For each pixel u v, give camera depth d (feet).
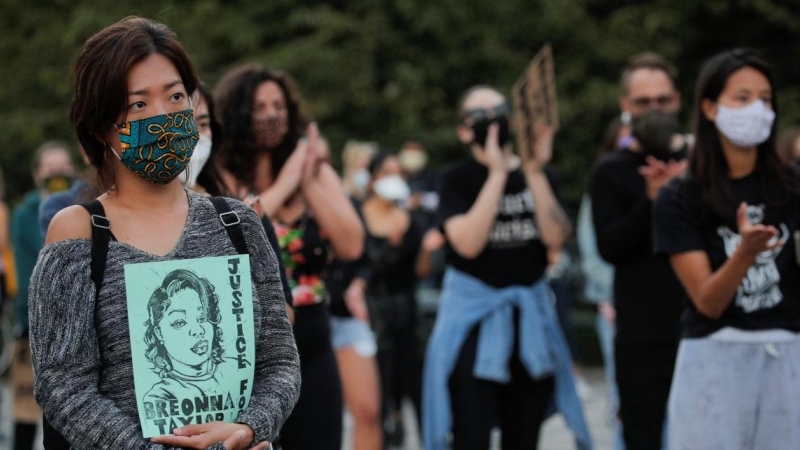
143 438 12.55
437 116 71.26
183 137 13.10
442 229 26.86
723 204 19.47
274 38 73.20
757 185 19.71
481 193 26.32
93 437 12.37
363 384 29.09
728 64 19.60
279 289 13.84
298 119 22.77
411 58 72.13
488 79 72.38
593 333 61.31
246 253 13.42
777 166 19.80
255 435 12.91
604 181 25.09
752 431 19.44
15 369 32.63
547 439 41.06
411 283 37.27
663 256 20.30
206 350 12.93
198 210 13.44
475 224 25.91
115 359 12.76
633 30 70.18
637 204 24.80
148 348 12.75
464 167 27.48
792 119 68.59
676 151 25.26
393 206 37.40
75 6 75.31
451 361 26.21
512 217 26.61
